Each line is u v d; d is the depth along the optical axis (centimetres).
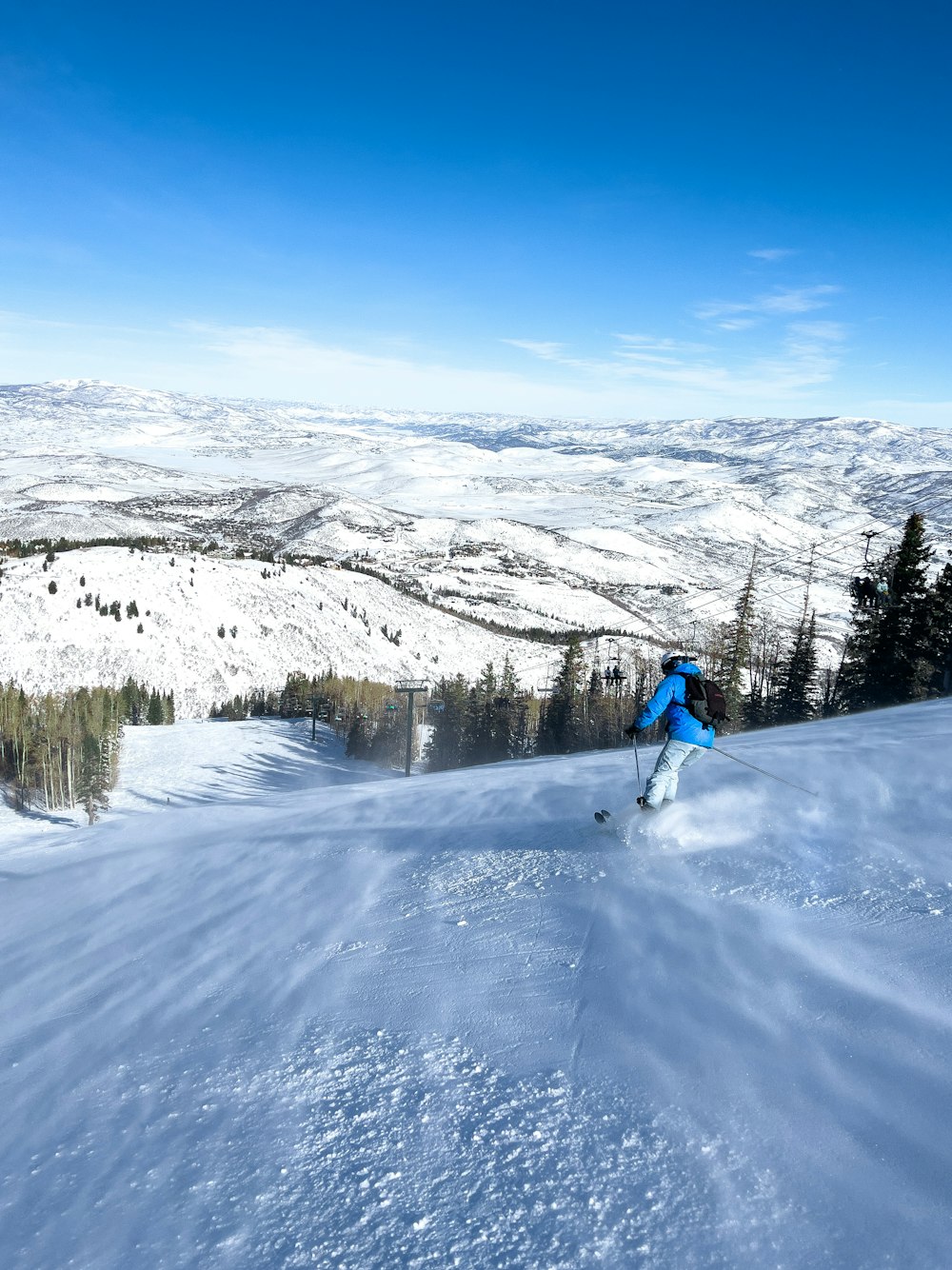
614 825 663
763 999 347
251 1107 329
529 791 905
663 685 671
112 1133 329
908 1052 295
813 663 5228
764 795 679
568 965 412
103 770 7638
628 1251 227
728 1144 264
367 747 9738
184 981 490
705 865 532
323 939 516
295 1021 403
